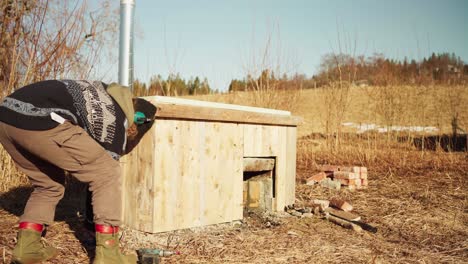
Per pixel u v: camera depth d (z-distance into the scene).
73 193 5.32
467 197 6.16
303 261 3.44
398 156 9.54
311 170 8.35
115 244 2.87
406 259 3.61
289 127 5.32
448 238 4.38
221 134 4.28
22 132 2.59
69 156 2.70
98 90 2.85
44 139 2.60
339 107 10.71
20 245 2.87
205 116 4.00
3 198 4.77
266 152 4.89
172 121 3.79
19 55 5.37
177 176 3.85
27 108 2.59
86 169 2.75
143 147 3.74
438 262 3.58
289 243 3.89
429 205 5.69
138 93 10.23
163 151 3.72
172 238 3.73
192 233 3.94
